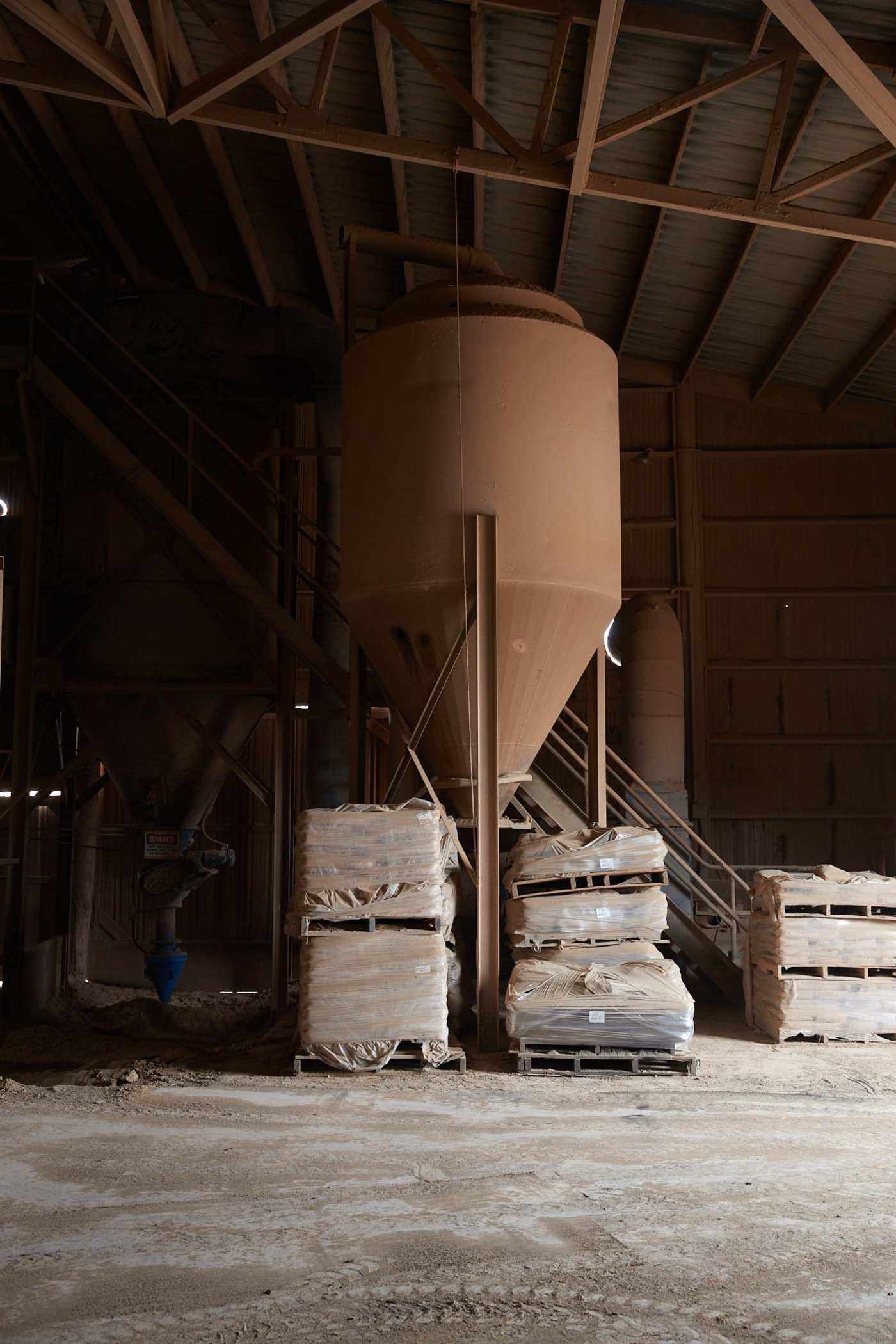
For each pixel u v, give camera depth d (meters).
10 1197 5.43
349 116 13.10
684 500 18.81
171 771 12.30
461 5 10.86
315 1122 6.93
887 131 7.40
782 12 6.69
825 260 14.72
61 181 14.90
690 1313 4.08
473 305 9.81
